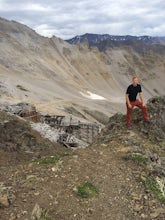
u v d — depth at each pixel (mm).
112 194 11781
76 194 11453
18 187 11742
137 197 11789
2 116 32344
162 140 17125
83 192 11516
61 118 57344
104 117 140000
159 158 14922
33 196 11156
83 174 12562
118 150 14703
